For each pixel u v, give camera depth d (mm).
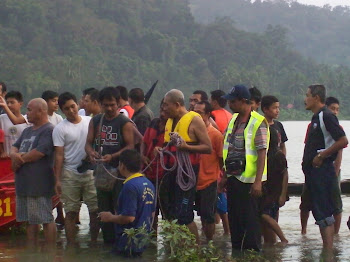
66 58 105062
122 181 7980
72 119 8250
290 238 8930
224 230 9367
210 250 7453
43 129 8109
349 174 20562
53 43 112500
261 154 7535
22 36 110250
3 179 8891
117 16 131375
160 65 117875
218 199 9227
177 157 7602
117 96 8062
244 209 7676
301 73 131375
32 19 112875
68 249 7988
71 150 8219
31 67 97312
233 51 134500
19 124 8992
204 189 8391
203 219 8633
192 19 144500
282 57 142125
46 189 8086
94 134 8188
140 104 9312
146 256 7473
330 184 7773
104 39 121000
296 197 13625
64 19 118562
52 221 8180
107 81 102688
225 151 7809
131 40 125375
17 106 9062
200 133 7629
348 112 120688
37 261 7328
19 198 8094
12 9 110938
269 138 7969
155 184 7969
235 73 119562
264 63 136625
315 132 7840
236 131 7738
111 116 8102
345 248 8156
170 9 146250
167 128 7832
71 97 8195
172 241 7094
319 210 7805
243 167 7621
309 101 7941
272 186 8016
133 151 7234
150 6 145375
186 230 7246
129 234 7047
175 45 129500
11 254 7699
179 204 7648
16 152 8211
